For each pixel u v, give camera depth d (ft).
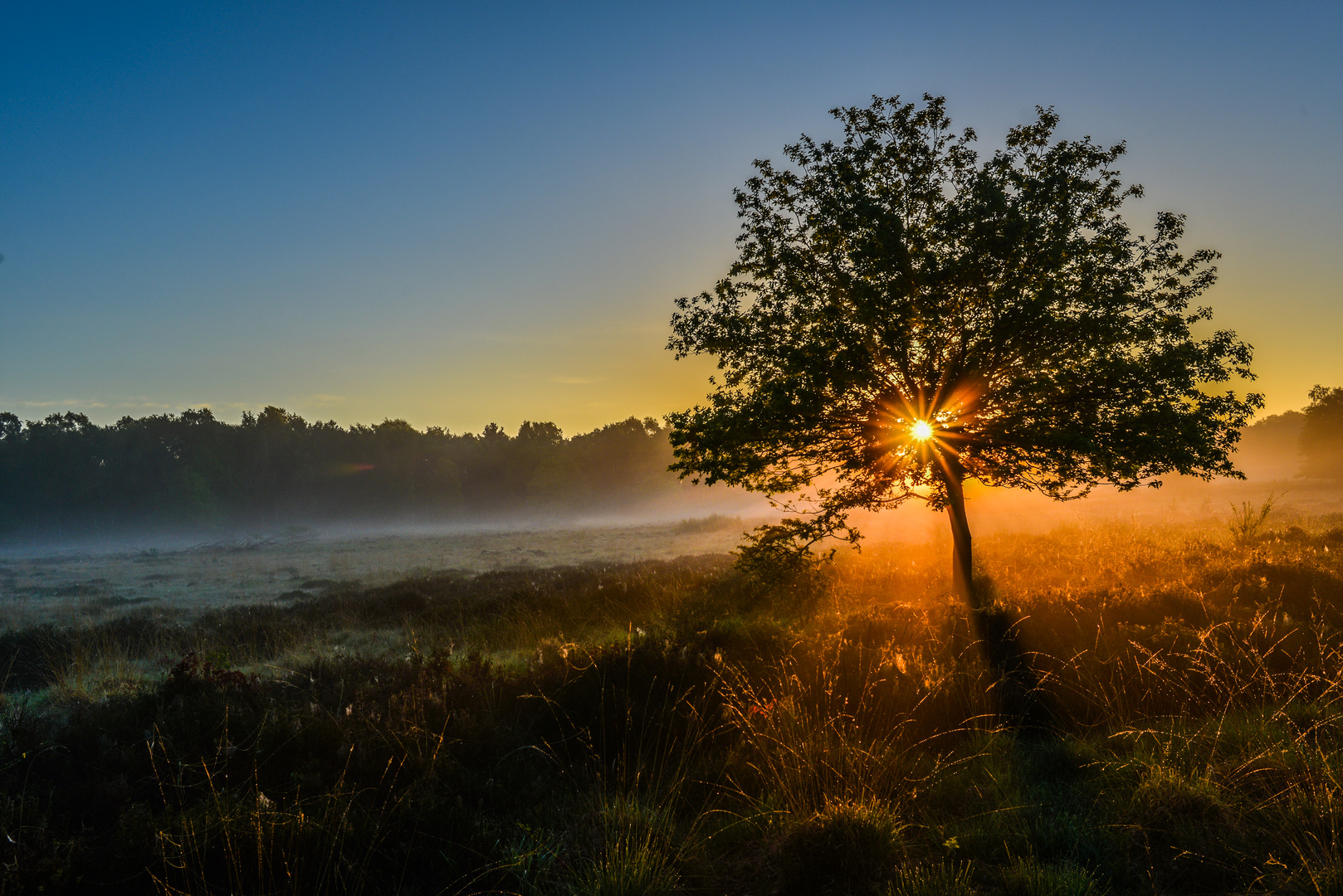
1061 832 12.00
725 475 33.14
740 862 12.24
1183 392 27.53
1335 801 11.16
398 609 52.37
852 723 17.08
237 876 11.57
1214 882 10.39
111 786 14.74
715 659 20.89
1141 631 21.33
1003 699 17.93
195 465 367.45
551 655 25.27
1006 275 27.86
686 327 32.86
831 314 29.66
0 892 10.97
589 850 12.69
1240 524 53.72
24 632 41.04
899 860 11.56
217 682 21.93
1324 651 18.93
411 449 426.92
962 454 31.09
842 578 45.62
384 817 13.53
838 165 30.09
